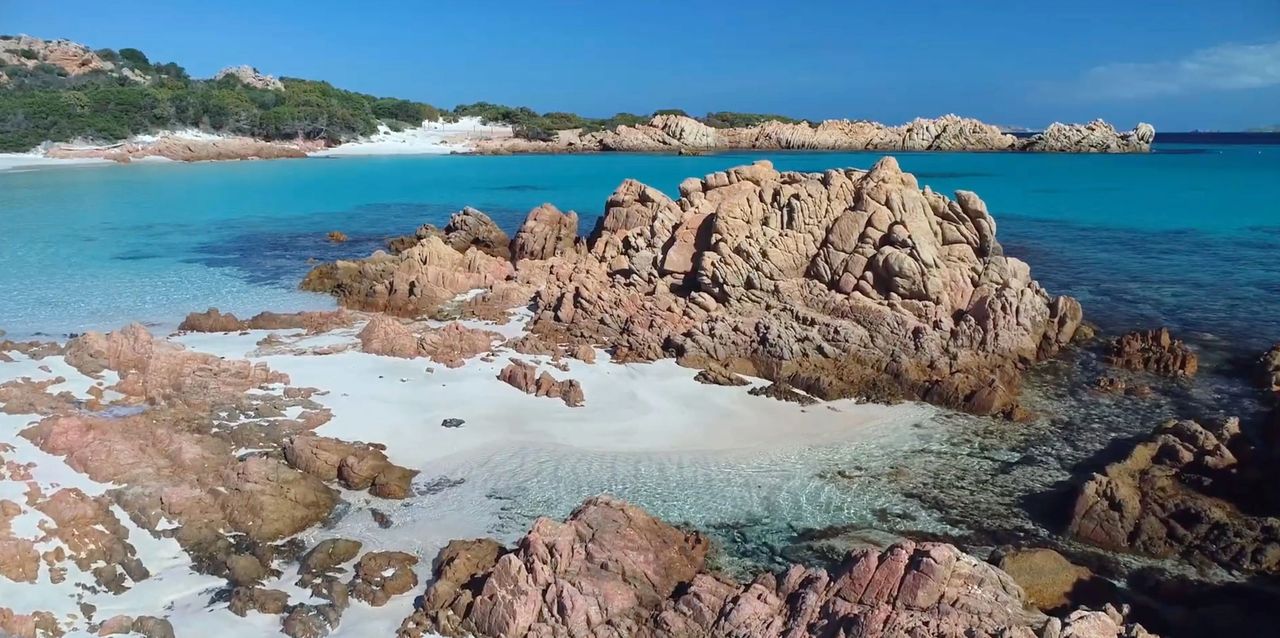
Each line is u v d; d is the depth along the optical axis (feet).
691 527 63.41
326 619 51.44
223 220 212.02
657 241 121.70
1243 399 87.25
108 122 405.39
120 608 51.78
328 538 60.85
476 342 100.07
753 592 50.72
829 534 62.85
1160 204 237.66
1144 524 61.26
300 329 109.60
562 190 288.92
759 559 59.31
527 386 88.38
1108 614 48.44
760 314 101.96
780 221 110.93
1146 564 59.06
